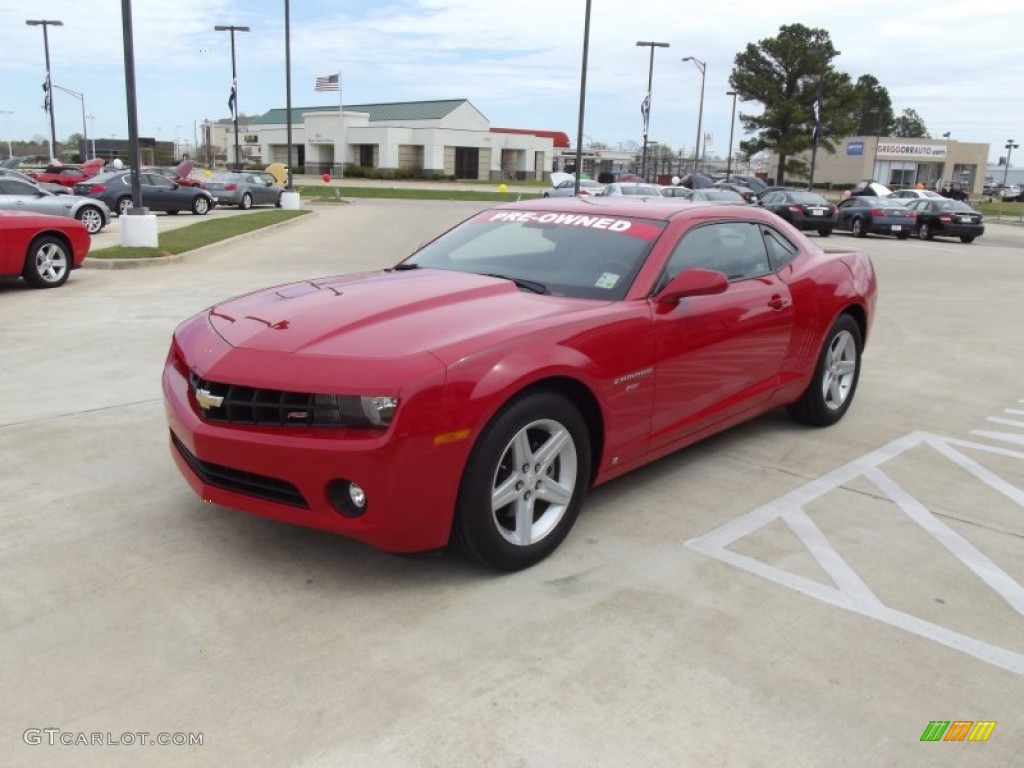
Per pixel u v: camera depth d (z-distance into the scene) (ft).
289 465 10.43
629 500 14.40
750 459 16.71
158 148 371.97
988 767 8.18
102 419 18.04
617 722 8.62
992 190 322.34
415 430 10.17
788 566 12.17
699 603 11.04
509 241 15.34
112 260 44.70
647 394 13.21
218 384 11.05
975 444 18.15
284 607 10.67
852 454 17.22
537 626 10.37
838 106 210.18
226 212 99.60
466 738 8.32
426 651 9.78
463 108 269.23
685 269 14.08
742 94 212.84
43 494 13.97
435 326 11.42
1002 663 9.93
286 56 108.88
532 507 11.73
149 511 13.39
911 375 24.64
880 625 10.66
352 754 8.07
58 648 9.68
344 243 62.03
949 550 12.89
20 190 59.47
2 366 22.61
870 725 8.72
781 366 16.75
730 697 9.09
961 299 41.60
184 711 8.64
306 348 10.96
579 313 12.30
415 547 10.78
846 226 93.25
